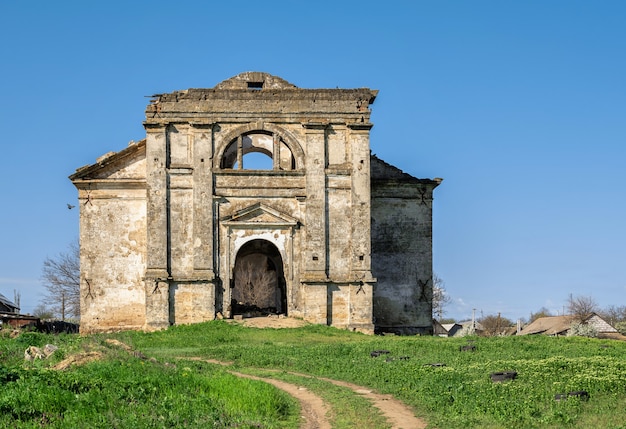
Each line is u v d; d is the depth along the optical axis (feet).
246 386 82.43
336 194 161.38
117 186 163.53
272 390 81.71
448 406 76.79
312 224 160.15
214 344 135.54
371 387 91.71
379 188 171.94
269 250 175.22
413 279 171.32
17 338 117.08
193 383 83.35
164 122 160.04
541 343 130.82
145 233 162.91
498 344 128.67
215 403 75.05
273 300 187.62
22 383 74.64
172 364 99.55
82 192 163.32
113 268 162.61
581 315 287.48
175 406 71.46
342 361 110.01
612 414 70.59
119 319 161.58
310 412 78.54
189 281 157.79
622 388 80.43
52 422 65.36
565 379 85.97
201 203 159.43
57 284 258.37
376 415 75.46
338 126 162.81
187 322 157.07
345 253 160.35
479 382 85.61
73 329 184.55
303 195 160.97
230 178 160.56
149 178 159.22
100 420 65.36
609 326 284.61
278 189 161.07
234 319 156.97
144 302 161.68
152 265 157.58
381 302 170.09
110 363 88.28
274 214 160.35
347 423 73.31
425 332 170.40
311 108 162.61
